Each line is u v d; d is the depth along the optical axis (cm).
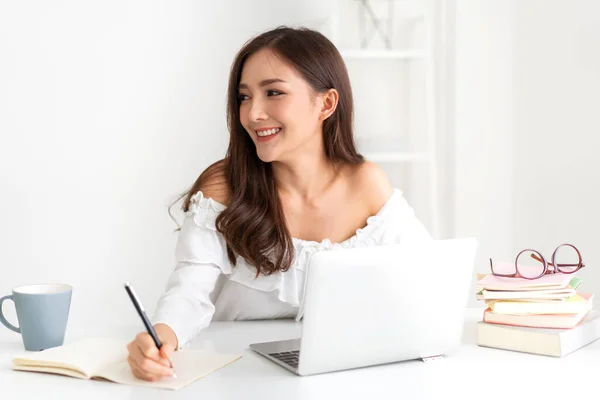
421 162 332
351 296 139
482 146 330
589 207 314
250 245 180
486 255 334
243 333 175
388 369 147
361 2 321
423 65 326
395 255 142
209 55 315
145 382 137
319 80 181
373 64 327
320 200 193
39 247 312
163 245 320
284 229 183
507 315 160
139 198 317
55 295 156
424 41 322
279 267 183
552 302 158
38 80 307
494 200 332
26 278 311
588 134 312
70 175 312
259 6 316
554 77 318
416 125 330
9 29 303
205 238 183
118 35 310
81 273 315
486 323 162
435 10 327
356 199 196
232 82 183
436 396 131
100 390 134
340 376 143
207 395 131
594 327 166
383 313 143
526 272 170
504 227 333
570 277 162
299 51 178
